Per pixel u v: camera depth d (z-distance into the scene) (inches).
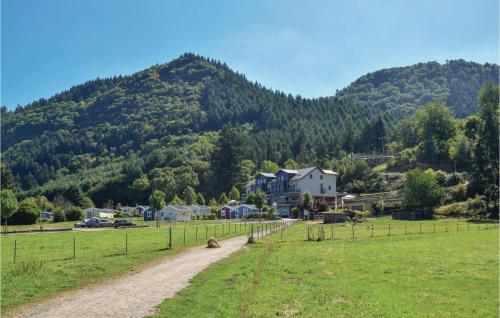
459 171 5201.8
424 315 753.6
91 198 7687.0
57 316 751.7
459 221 3011.8
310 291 906.1
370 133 7696.9
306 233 2343.8
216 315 737.6
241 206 4822.8
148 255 1445.6
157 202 3720.5
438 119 5900.6
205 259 1379.2
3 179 5364.2
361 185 5482.3
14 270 1087.6
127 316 743.1
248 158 7834.6
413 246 1604.3
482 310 781.3
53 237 2250.2
